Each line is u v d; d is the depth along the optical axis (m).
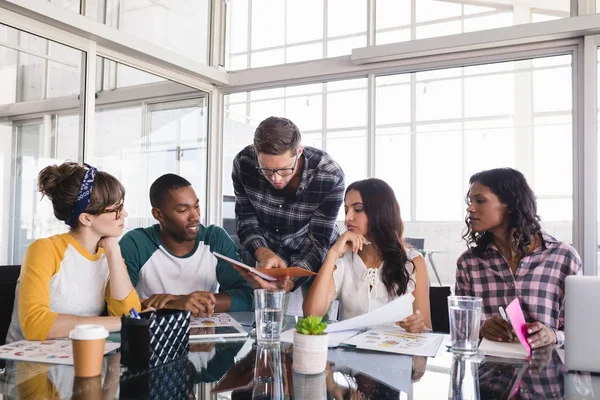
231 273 1.94
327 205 2.12
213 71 3.26
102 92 2.68
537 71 3.22
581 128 2.52
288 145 1.73
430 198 5.92
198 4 3.30
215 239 2.04
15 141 2.29
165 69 3.04
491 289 1.77
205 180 3.43
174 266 1.94
